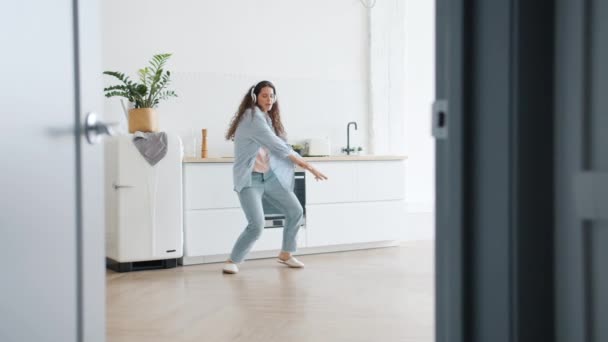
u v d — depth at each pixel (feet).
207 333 8.98
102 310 4.21
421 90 20.97
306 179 16.94
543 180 2.53
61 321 3.66
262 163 14.29
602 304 2.33
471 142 2.74
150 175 14.73
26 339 3.26
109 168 15.07
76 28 3.83
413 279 13.38
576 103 2.41
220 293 11.99
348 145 19.11
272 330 9.14
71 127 3.78
